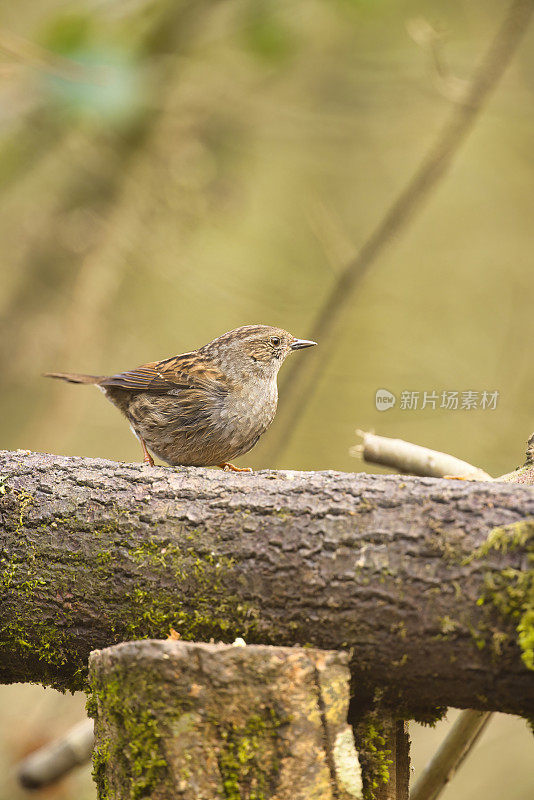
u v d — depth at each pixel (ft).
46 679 19.24
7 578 18.22
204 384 25.71
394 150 53.62
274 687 14.52
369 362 49.62
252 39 42.11
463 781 44.88
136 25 44.52
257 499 17.15
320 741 14.69
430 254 52.49
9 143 44.45
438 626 15.49
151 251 46.47
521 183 52.75
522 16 34.94
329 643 16.35
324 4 41.04
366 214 53.06
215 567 16.96
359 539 16.19
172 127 47.24
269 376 26.84
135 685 14.71
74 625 18.04
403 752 17.49
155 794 14.61
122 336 51.80
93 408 53.06
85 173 47.16
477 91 35.58
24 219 47.60
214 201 45.42
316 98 50.19
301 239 51.93
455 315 51.19
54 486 18.47
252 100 47.03
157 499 17.78
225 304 48.78
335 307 37.91
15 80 39.83
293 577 16.44
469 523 15.69
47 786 28.14
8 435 48.08
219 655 14.55
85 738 27.68
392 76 48.16
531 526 15.08
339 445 49.21
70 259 47.34
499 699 15.71
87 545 17.84
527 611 14.84
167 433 26.08
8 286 48.08
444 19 47.24
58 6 42.47
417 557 15.76
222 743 14.55
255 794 14.47
